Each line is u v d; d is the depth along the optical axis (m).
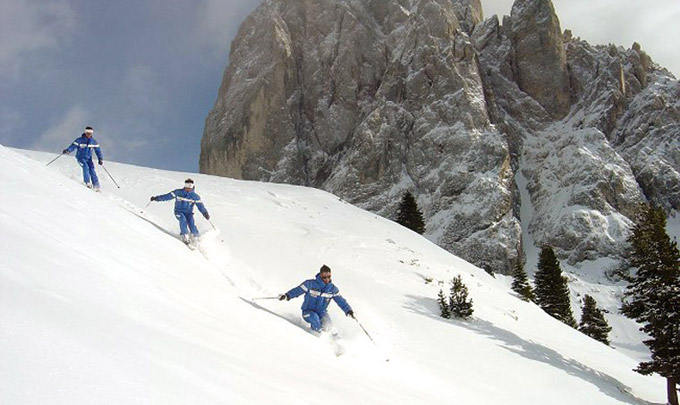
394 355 11.19
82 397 2.03
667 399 20.91
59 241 4.96
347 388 4.68
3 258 3.43
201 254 11.49
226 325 5.16
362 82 135.62
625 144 112.50
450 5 133.50
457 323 17.50
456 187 101.56
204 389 2.73
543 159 114.06
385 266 21.69
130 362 2.61
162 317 4.05
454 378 11.37
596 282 83.81
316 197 34.31
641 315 23.80
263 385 3.35
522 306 26.11
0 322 2.34
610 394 16.23
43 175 8.76
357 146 114.44
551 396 13.66
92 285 3.92
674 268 22.22
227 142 136.75
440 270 24.67
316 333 8.27
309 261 18.20
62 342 2.45
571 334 25.42
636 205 96.50
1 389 1.80
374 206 107.00
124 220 8.90
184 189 12.23
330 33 146.62
